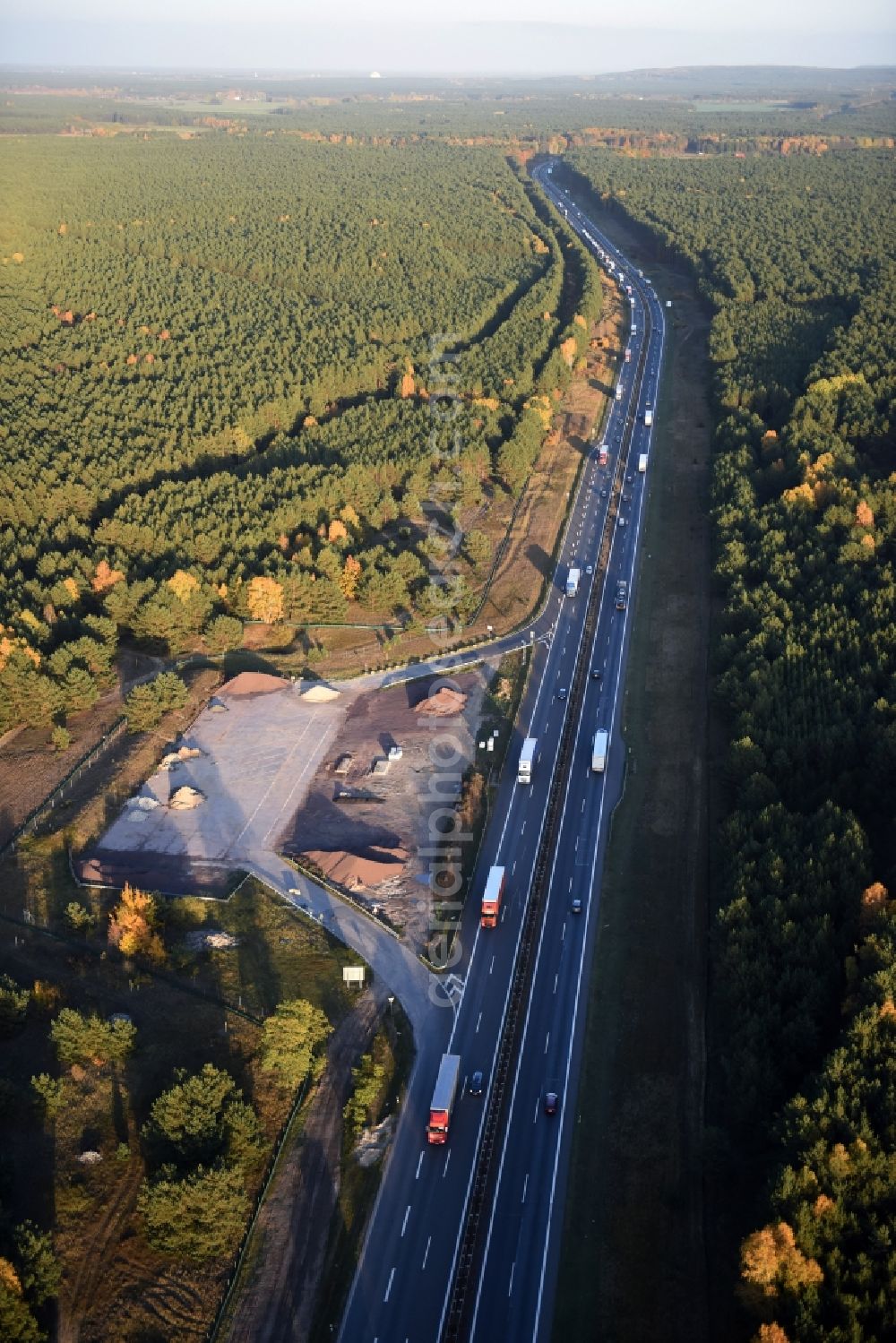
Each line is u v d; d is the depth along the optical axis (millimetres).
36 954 153500
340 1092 136375
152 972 151500
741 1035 132750
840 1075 121500
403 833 179375
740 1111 127000
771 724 185625
